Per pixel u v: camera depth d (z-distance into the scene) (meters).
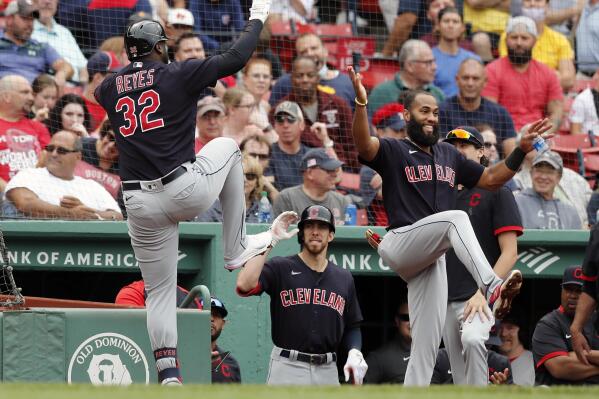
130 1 42.16
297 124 39.59
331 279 28.66
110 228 34.66
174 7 43.28
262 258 26.09
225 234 23.33
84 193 36.69
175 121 21.80
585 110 45.25
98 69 40.06
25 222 34.25
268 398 14.23
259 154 39.09
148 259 22.27
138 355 24.97
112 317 24.88
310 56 42.03
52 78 39.34
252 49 22.30
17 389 15.46
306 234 28.59
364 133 23.56
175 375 22.14
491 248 26.80
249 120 39.88
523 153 24.25
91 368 24.66
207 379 25.61
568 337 31.17
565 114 45.16
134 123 21.80
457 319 26.34
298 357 28.11
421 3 45.44
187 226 34.53
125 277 39.50
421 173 23.95
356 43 45.25
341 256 35.72
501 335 36.09
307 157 36.88
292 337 28.17
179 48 41.91
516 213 26.52
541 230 35.88
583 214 39.75
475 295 22.94
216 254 34.66
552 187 38.16
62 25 41.41
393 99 43.34
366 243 35.66
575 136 44.06
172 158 21.66
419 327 24.59
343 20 45.66
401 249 23.66
